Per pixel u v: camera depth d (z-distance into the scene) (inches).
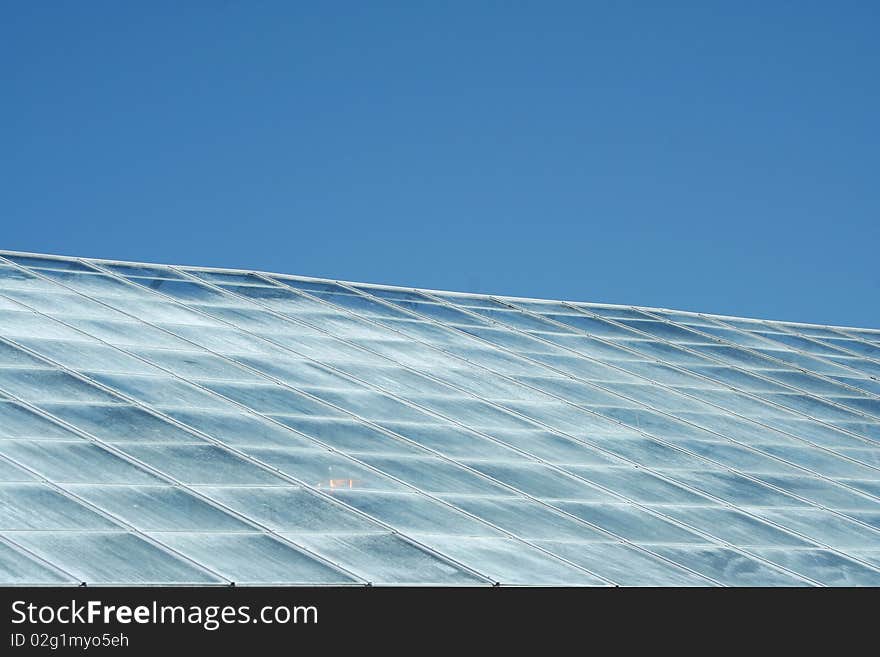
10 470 904.3
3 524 810.2
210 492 943.7
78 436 1005.2
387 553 892.0
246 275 1718.8
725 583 957.8
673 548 1019.3
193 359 1295.5
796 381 1711.4
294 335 1475.1
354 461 1083.3
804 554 1063.6
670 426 1397.6
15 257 1551.4
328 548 880.9
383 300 1729.8
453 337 1612.9
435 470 1103.6
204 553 828.6
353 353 1450.5
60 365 1178.6
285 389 1256.2
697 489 1197.7
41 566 760.3
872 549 1112.2
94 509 864.3
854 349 1952.5
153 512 882.8
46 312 1354.6
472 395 1371.8
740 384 1644.9
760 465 1316.4
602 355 1663.4
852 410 1606.8
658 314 1962.4
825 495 1254.3
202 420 1108.5
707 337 1863.9
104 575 764.6
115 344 1288.1
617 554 980.6
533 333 1711.4
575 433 1305.4
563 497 1098.7
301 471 1031.6
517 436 1257.4
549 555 947.3
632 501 1125.1
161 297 1525.6
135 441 1021.2
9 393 1073.5
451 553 911.7
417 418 1250.6
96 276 1552.7
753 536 1090.7
